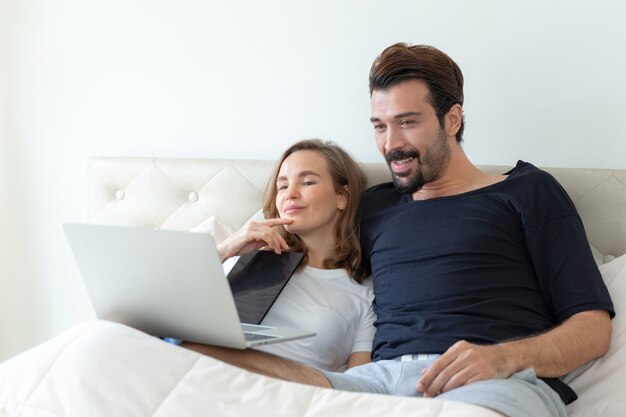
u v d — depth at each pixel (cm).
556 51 209
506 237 174
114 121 251
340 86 229
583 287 164
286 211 193
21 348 266
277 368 144
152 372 134
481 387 136
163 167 229
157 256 140
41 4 255
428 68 183
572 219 174
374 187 203
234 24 238
